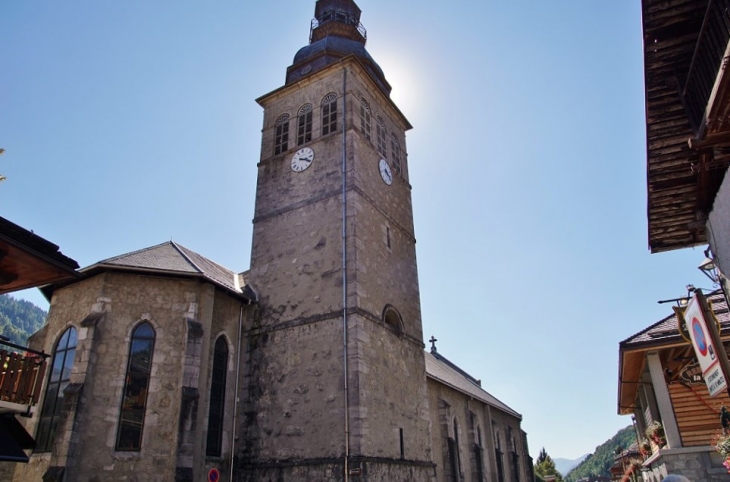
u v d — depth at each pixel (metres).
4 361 11.63
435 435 27.95
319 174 25.14
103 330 18.88
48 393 18.92
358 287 21.50
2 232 9.59
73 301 20.17
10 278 11.01
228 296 22.31
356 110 26.38
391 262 25.19
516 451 43.47
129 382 18.47
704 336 8.62
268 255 24.53
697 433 16.77
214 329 20.98
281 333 22.05
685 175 10.12
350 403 19.25
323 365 20.48
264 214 25.78
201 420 18.72
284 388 20.92
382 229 25.28
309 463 18.98
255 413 21.06
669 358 18.38
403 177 29.73
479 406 36.12
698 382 17.55
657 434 18.52
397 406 21.69
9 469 17.84
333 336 20.80
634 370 20.84
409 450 21.50
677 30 7.95
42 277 11.09
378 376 20.89
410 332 24.89
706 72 7.97
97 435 17.39
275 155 27.42
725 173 9.44
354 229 22.72
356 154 24.86
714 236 10.80
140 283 20.00
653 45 8.17
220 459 19.77
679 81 8.61
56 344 19.67
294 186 25.64
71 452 16.64
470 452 31.73
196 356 19.08
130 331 19.17
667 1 7.53
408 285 26.22
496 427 38.66
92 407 17.69
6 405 11.39
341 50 29.81
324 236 23.33
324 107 27.09
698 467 16.05
